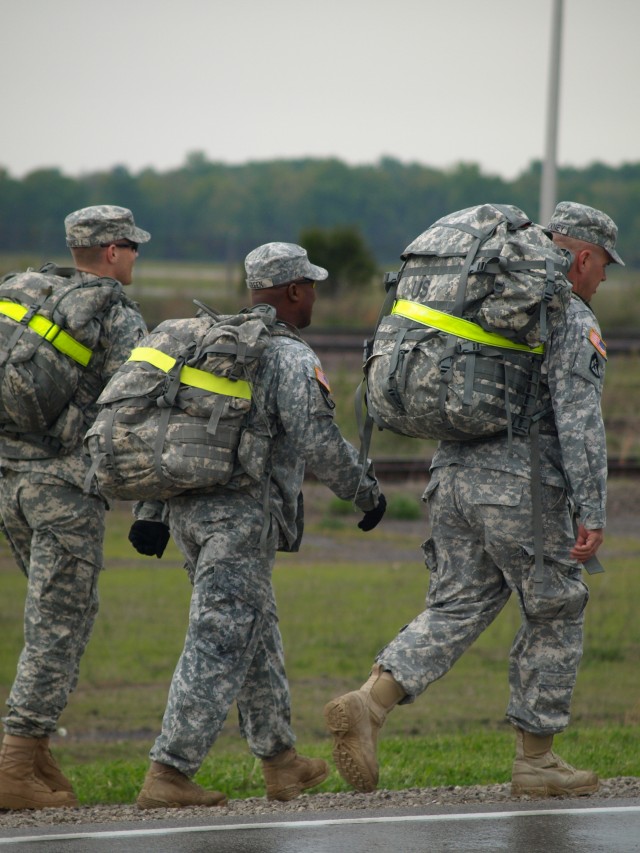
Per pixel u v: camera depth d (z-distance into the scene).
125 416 16.30
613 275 173.50
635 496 48.75
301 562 41.53
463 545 16.31
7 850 13.40
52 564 18.56
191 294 122.31
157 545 17.98
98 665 30.50
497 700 28.31
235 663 16.48
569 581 16.23
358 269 123.00
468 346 15.34
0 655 31.05
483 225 15.75
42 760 19.03
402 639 16.16
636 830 13.90
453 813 15.09
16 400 18.16
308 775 18.12
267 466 16.80
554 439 16.03
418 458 51.94
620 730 24.95
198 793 16.48
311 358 16.86
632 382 61.56
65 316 18.33
